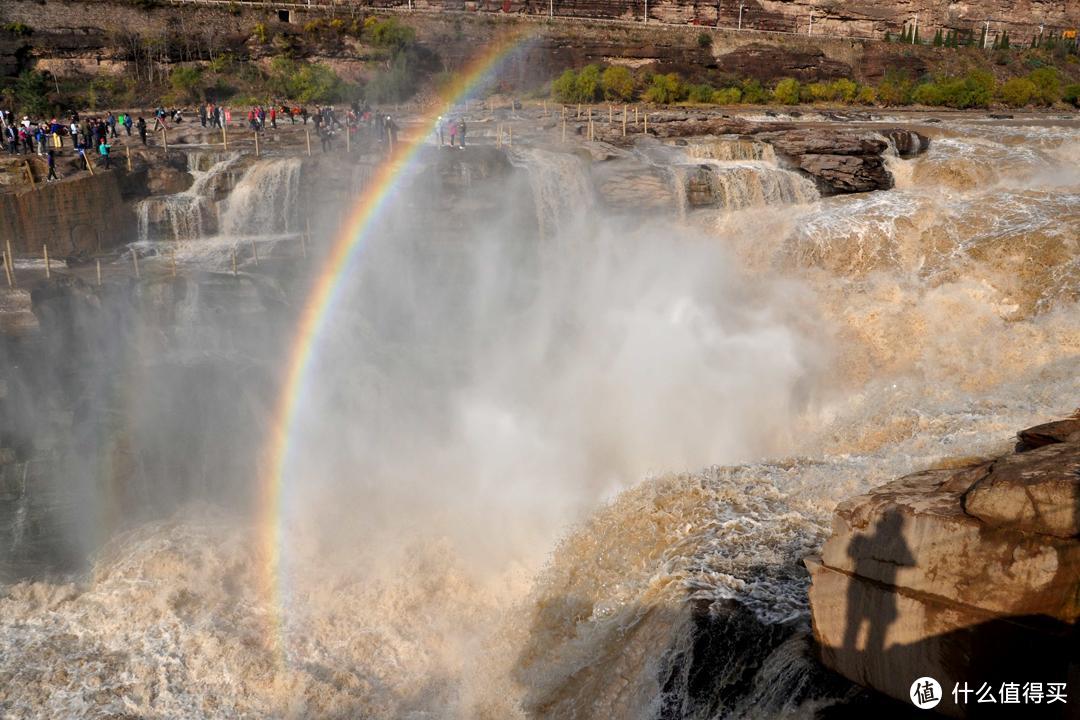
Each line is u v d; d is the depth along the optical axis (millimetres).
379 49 53625
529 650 11867
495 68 55562
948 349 19516
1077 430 9328
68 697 12273
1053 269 20547
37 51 48000
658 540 11789
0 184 24250
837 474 12633
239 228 25844
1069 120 44406
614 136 31781
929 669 7316
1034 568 6633
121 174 25000
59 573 15250
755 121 41531
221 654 12859
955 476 7902
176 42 50906
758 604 9719
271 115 36406
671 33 62125
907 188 27594
